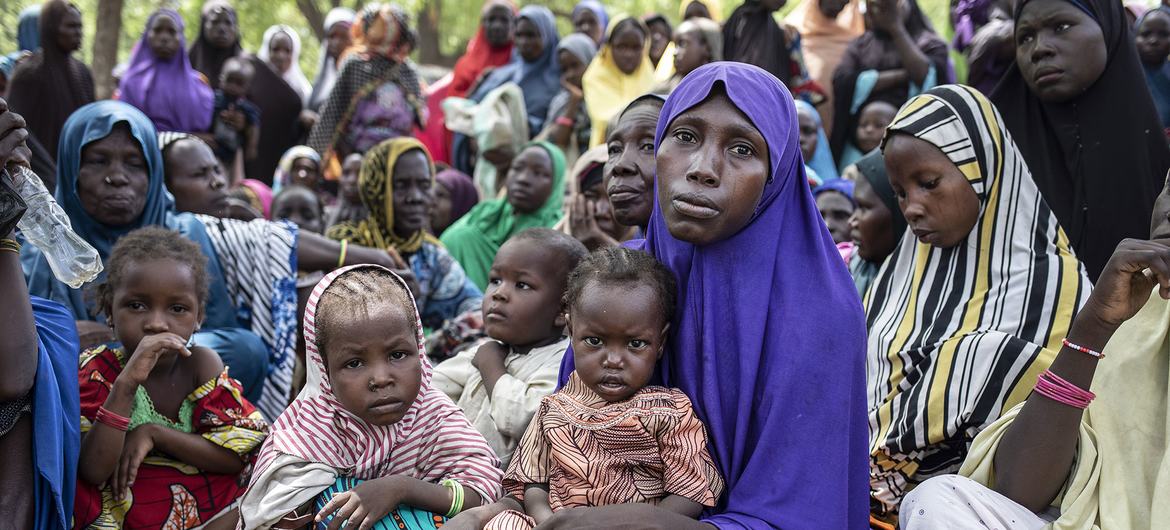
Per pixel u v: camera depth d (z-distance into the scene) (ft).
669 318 7.82
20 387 8.24
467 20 60.13
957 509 8.01
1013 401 9.05
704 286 7.68
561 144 23.12
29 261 12.45
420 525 8.21
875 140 19.93
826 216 14.61
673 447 7.41
